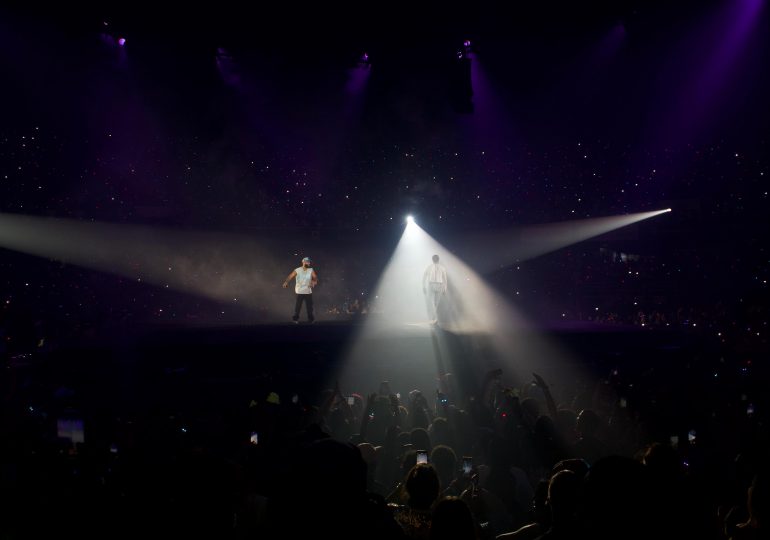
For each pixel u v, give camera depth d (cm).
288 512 243
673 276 2655
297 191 2884
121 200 2652
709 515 441
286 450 491
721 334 1953
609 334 1870
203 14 2208
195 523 304
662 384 1109
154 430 720
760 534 352
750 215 2578
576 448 607
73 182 2569
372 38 2409
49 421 772
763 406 844
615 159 2830
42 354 1531
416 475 394
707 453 670
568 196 2883
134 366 1562
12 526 461
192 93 2581
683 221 2727
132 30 2244
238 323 2112
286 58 2503
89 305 2498
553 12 2288
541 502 419
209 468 313
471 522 334
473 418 808
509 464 527
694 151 2686
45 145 2486
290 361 1648
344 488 242
